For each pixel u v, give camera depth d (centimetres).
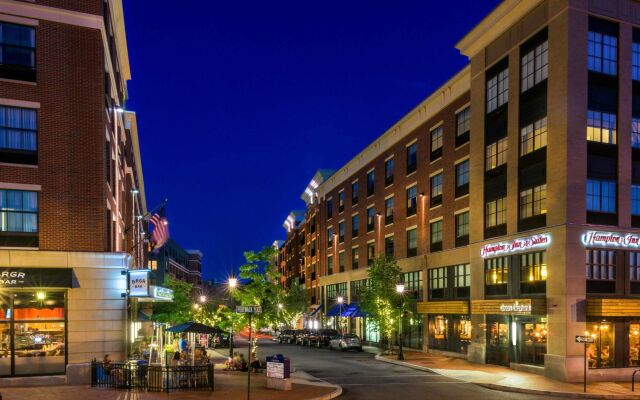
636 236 2770
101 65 2414
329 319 6694
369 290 4034
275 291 3088
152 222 3491
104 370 2117
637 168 2850
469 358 3384
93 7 2416
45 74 2319
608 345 2672
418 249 4362
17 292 2223
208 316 4834
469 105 3684
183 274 11838
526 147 3031
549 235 2752
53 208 2289
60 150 2320
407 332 4488
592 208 2733
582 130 2733
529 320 2912
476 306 3247
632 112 2862
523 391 2311
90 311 2289
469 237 3559
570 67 2738
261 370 2802
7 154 2242
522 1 3034
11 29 2286
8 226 2230
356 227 5878
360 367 3189
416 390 2284
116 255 2341
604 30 2848
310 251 7950
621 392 2250
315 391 2105
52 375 2219
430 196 4219
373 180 5419
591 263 2703
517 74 3125
